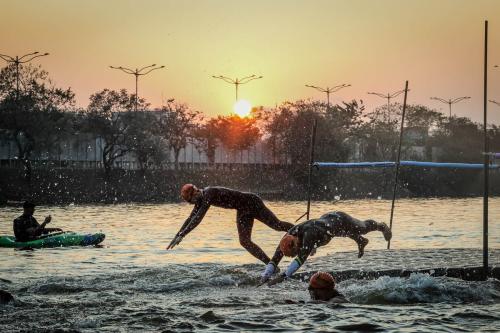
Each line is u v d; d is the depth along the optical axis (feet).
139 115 250.57
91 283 40.65
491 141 318.86
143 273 44.01
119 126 247.70
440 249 56.18
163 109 277.23
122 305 32.27
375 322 26.55
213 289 38.24
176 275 42.63
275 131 285.02
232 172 276.41
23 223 73.77
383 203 208.44
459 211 158.61
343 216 40.09
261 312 29.12
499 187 304.09
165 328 26.35
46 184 228.02
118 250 70.95
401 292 32.94
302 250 38.19
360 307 30.09
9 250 70.33
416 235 90.33
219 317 28.02
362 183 280.10
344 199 248.32
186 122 277.44
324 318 27.48
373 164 64.85
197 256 65.05
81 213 152.97
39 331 26.27
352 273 42.73
